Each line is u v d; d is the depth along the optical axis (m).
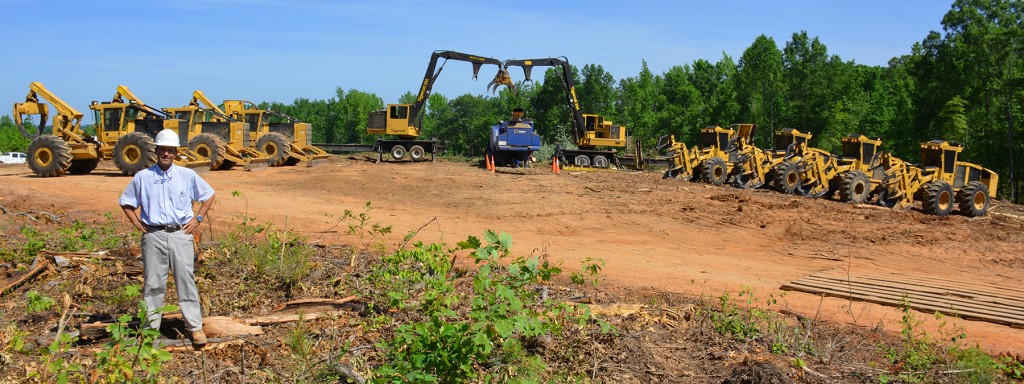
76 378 5.29
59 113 25.50
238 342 6.45
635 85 96.38
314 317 7.15
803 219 18.17
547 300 7.06
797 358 6.35
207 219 14.27
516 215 17.19
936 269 13.05
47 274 8.30
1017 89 50.38
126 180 22.80
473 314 5.34
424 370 5.04
